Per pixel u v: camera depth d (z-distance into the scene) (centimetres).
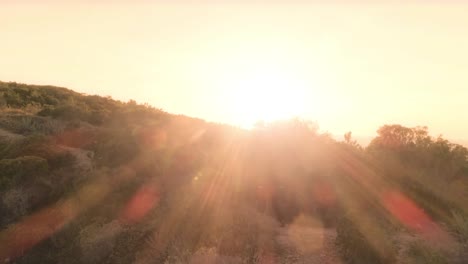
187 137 1941
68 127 1942
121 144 1591
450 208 1355
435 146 2052
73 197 1145
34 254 962
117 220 1077
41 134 1734
